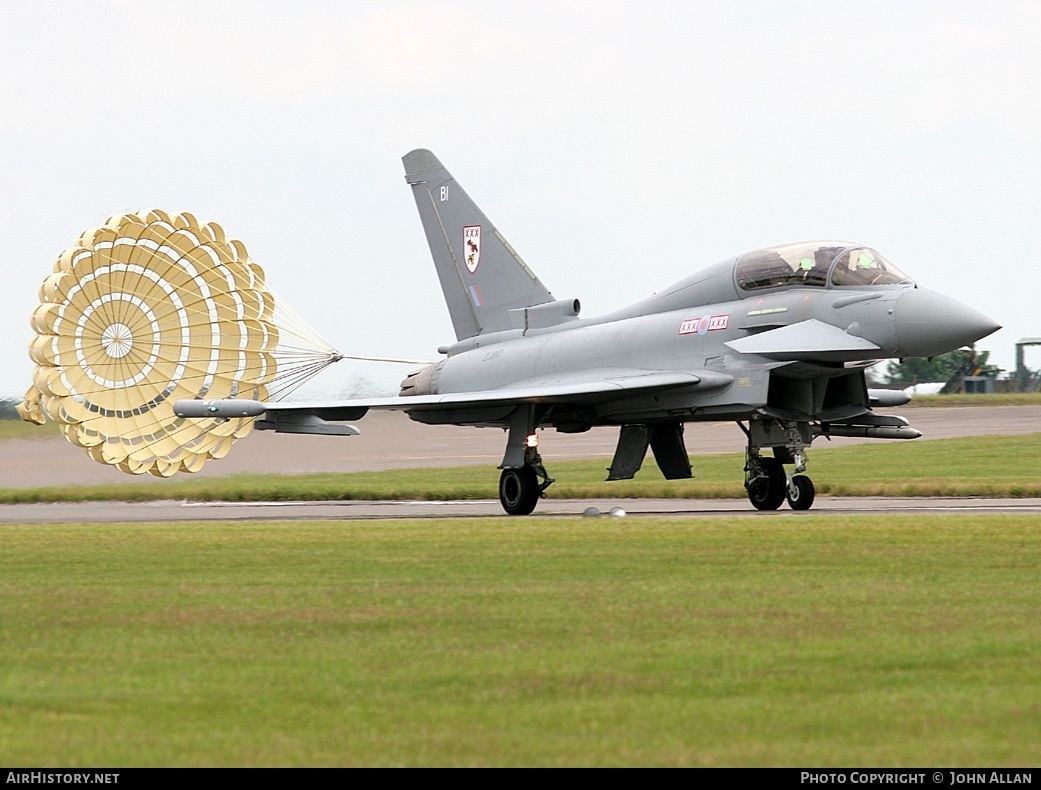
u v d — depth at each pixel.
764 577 39.00
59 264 94.31
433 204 97.62
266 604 35.44
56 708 24.30
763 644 28.95
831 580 38.06
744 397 71.56
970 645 28.39
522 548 48.03
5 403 115.00
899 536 48.97
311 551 48.59
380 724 22.98
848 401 74.56
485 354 91.31
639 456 80.31
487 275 94.19
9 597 37.59
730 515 67.75
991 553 43.56
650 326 79.31
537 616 32.84
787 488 74.56
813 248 73.12
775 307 72.56
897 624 30.91
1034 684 25.02
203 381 100.25
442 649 29.06
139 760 21.05
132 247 96.81
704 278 78.00
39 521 73.81
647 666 27.00
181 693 25.34
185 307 99.56
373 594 36.94
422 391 95.38
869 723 22.64
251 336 101.12
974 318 65.75
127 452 96.31
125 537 55.94
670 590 36.66
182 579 40.97
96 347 96.00
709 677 26.00
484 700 24.52
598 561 43.56
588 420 80.62
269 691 25.39
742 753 21.08
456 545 49.66
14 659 28.83
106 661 28.45
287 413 80.31
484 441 183.75
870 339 68.38
